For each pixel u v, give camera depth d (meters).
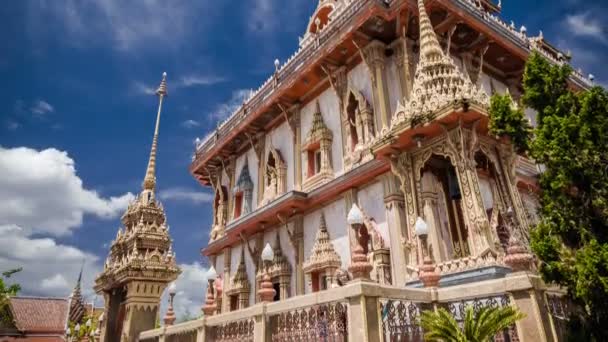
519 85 20.11
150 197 18.19
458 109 10.55
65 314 35.53
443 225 12.12
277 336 9.09
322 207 17.81
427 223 11.56
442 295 7.99
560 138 7.61
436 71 12.16
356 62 17.98
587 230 7.31
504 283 7.12
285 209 18.50
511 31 18.41
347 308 7.28
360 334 6.78
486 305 7.38
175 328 13.09
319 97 19.98
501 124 9.84
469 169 10.73
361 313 6.89
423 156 11.95
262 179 22.72
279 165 21.14
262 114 22.09
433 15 15.45
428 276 8.54
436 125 11.20
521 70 19.33
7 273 22.64
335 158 18.25
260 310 9.42
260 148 23.33
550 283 7.09
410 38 16.33
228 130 24.72
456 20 15.63
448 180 12.99
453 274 10.07
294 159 20.42
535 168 15.79
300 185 19.70
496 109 9.98
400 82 15.74
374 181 15.48
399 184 14.17
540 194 8.45
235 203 24.70
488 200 12.80
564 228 7.46
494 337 7.47
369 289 7.08
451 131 11.19
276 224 20.20
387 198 14.34
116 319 16.66
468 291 7.61
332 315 7.89
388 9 15.29
